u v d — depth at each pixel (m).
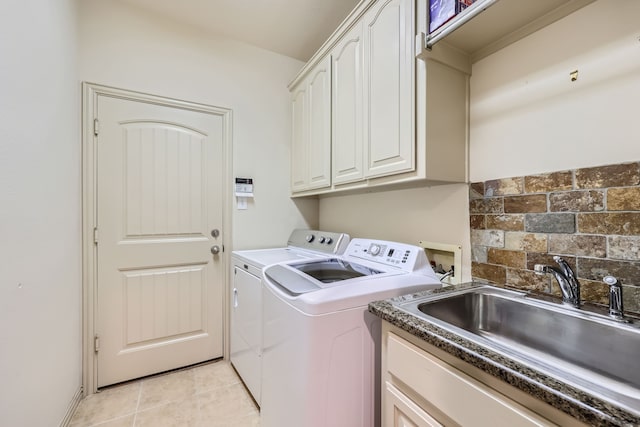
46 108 1.26
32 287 1.11
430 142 1.21
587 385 0.49
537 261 1.09
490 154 1.27
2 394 0.92
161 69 1.97
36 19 1.17
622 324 0.77
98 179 1.78
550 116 1.07
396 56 1.29
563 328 0.89
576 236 0.99
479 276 1.30
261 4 1.86
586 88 0.98
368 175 1.47
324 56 1.88
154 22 1.94
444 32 1.09
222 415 1.57
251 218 2.31
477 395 0.62
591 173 0.96
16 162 1.02
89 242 1.74
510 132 1.20
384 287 1.14
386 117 1.35
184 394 1.75
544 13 1.06
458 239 1.40
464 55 1.30
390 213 1.82
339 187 1.75
